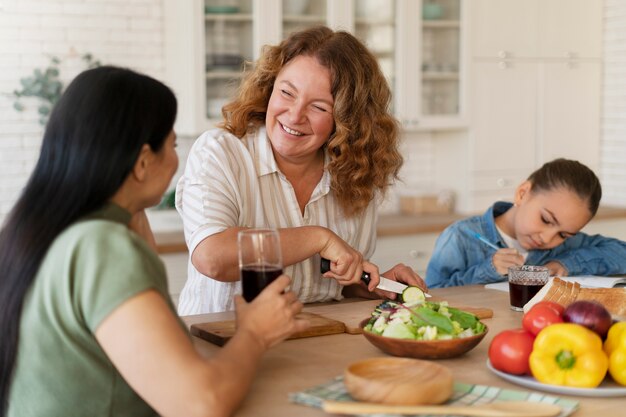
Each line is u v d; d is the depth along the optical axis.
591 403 1.35
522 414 1.22
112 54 4.08
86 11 4.02
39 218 1.31
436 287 2.64
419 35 4.42
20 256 1.31
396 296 2.16
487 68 4.63
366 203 2.31
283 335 1.41
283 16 4.07
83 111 1.31
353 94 2.13
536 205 2.49
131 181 1.36
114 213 1.35
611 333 1.45
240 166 2.16
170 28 4.09
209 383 1.24
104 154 1.31
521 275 2.05
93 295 1.25
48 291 1.29
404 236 4.18
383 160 2.27
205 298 2.22
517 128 4.76
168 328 1.24
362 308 2.03
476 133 4.64
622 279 2.34
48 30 3.96
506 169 4.76
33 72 3.95
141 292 1.25
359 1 4.27
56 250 1.29
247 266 1.51
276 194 2.21
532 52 4.76
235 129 2.20
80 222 1.31
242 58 4.01
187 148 4.25
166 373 1.22
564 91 4.90
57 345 1.30
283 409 1.32
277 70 2.16
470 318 1.67
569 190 2.44
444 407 1.24
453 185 4.78
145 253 1.32
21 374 1.34
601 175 5.09
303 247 1.97
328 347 1.70
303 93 2.08
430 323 1.60
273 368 1.54
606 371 1.44
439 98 4.53
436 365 1.38
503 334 1.48
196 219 2.01
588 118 5.00
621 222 4.77
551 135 4.88
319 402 1.32
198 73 3.92
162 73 4.17
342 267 1.97
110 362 1.33
